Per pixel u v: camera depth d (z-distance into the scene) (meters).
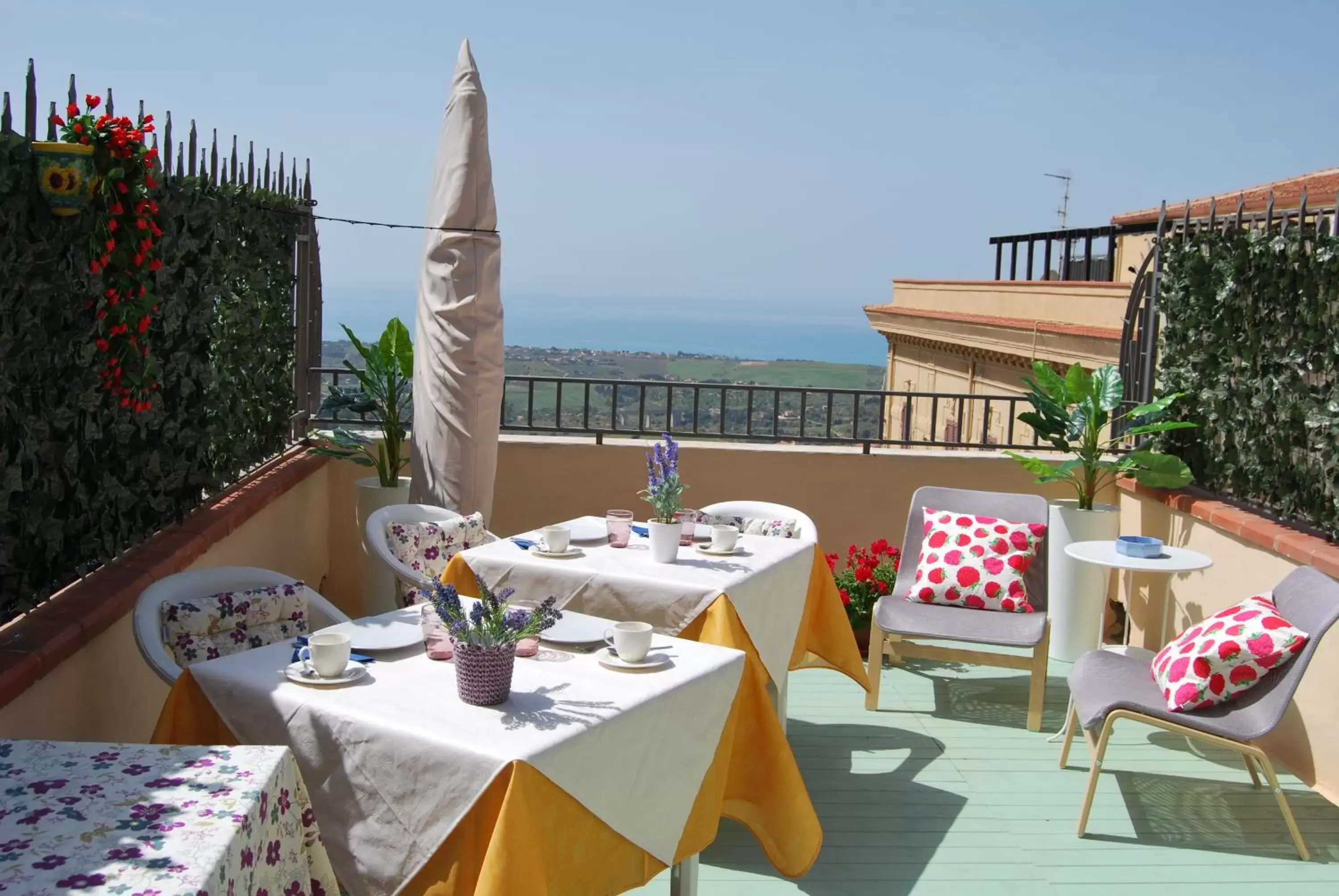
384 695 2.60
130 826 1.76
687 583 3.83
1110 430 7.08
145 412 3.94
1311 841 3.90
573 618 3.28
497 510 6.80
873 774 4.38
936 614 5.18
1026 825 3.96
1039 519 5.57
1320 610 3.76
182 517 4.46
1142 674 4.27
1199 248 5.75
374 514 4.64
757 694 3.22
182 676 2.72
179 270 4.22
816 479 6.80
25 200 2.93
